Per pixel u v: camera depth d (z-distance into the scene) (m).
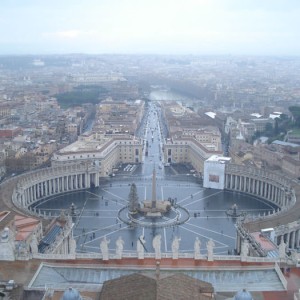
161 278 89.00
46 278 114.62
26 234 154.25
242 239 180.75
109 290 90.94
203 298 88.56
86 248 196.62
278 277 115.88
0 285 99.94
